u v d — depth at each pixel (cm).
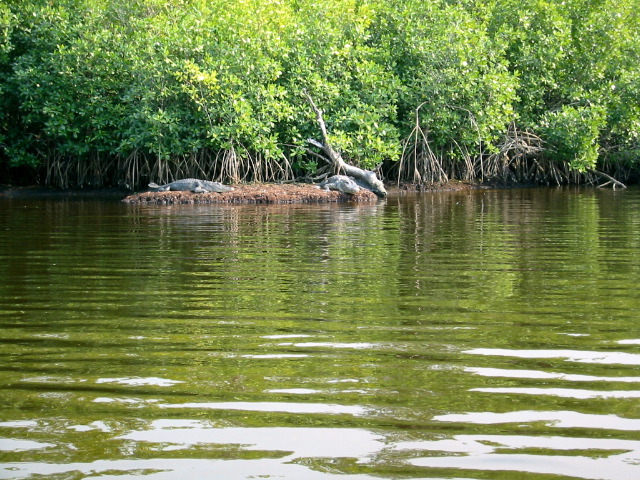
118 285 1005
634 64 3162
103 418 540
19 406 562
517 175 3122
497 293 938
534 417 537
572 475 455
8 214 1967
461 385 600
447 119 2866
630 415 539
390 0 2994
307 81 2702
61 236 1508
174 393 587
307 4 2881
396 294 935
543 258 1211
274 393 585
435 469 463
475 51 2803
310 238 1464
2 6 2645
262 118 2628
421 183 2852
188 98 2634
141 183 2816
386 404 562
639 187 3022
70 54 2591
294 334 751
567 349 694
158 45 2570
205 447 493
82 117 2714
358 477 454
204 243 1401
